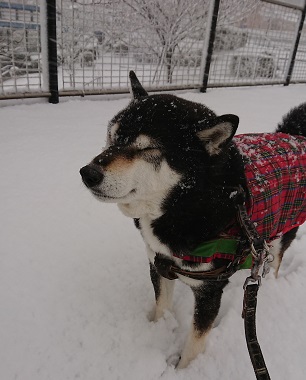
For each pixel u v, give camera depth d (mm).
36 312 536
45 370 462
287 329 564
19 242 658
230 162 451
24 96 1252
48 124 1161
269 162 503
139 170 416
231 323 566
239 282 663
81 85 1419
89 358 487
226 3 1838
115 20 1429
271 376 486
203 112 462
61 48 1327
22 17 1181
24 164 905
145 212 449
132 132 421
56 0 1208
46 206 769
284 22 2188
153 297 607
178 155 417
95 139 1095
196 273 448
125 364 487
